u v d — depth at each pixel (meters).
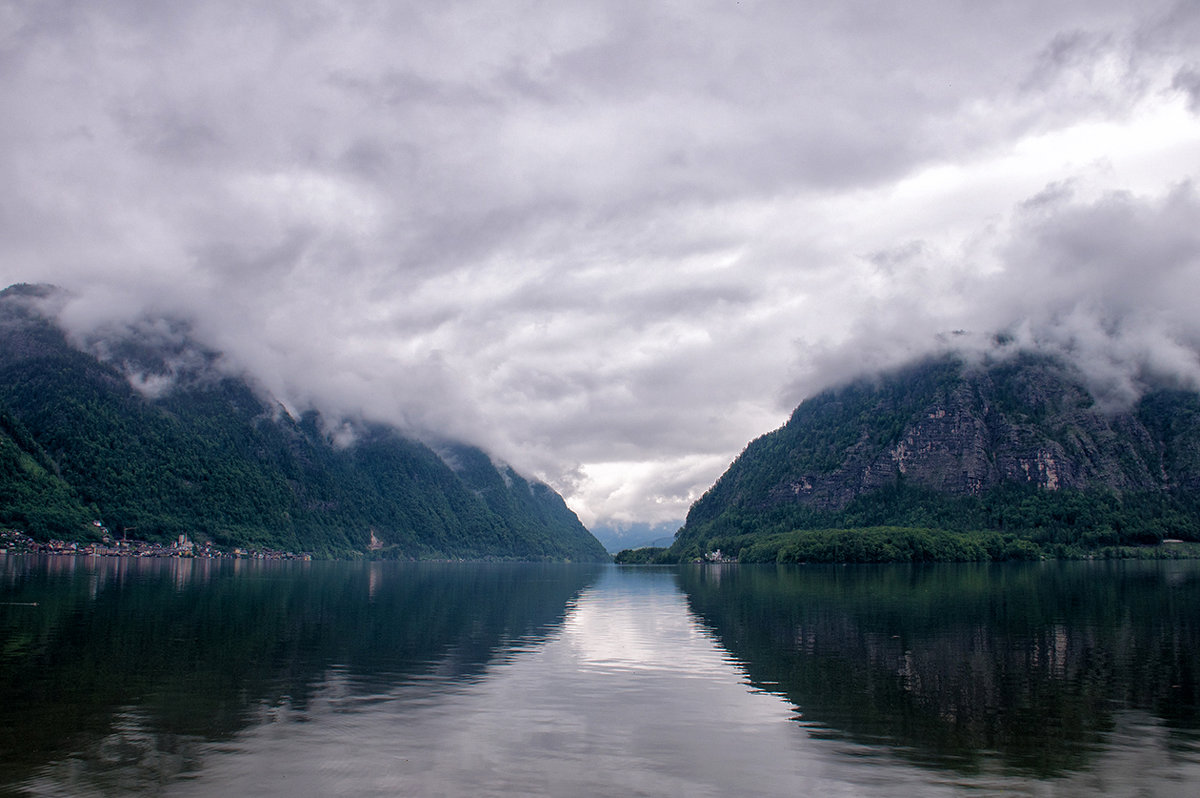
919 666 58.91
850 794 31.64
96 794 30.69
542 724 41.41
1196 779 33.34
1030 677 54.44
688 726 41.25
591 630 81.31
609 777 33.38
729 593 138.88
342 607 107.06
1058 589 142.50
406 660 60.69
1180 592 134.00
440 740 38.28
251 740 37.91
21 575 151.75
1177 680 53.31
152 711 43.12
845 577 193.12
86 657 58.91
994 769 34.53
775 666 58.81
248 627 79.75
